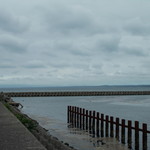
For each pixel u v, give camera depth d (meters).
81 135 20.86
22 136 8.70
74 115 27.55
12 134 9.06
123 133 18.31
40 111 42.56
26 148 7.04
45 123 27.06
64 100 74.50
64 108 48.56
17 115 15.94
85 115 24.81
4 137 8.52
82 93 83.00
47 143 10.05
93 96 93.56
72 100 73.50
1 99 37.84
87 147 16.38
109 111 41.38
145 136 15.93
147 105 53.00
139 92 93.19
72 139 18.92
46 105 56.59
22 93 76.88
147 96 92.75
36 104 60.06
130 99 74.69
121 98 80.00
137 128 16.66
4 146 7.27
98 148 16.19
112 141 18.61
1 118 13.57
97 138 19.62
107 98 80.44
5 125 11.13
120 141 18.67
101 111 41.31
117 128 19.25
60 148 10.45
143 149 15.96
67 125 26.31
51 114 37.59
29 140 8.06
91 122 25.03
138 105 53.09
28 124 13.18
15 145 7.39
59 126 25.34
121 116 34.97
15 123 11.73
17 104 39.19
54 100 75.81
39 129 14.37
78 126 25.97
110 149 16.09
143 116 34.91
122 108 46.69
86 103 59.75
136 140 16.67
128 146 17.20
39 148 7.05
